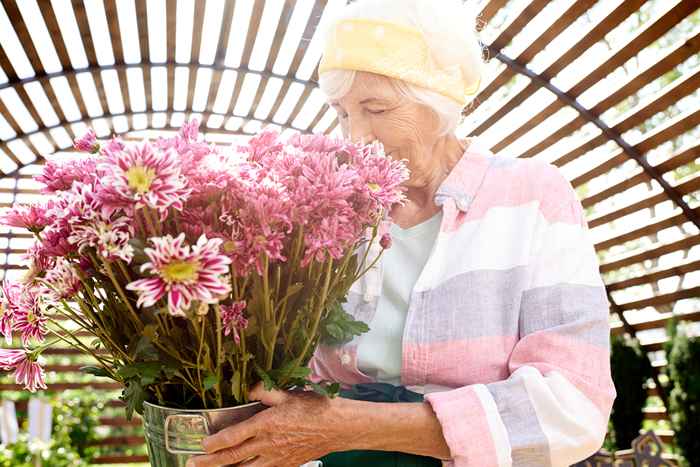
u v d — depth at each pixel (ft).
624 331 26.78
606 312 3.67
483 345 3.72
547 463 3.34
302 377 3.19
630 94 18.03
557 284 3.70
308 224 2.94
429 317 3.82
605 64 17.42
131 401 3.18
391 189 3.08
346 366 4.02
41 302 3.13
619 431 25.35
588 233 3.90
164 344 3.02
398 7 3.88
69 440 30.48
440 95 3.92
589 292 3.68
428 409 3.38
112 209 2.72
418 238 4.15
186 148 2.84
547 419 3.37
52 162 3.13
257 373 3.15
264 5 21.08
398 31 3.84
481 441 3.28
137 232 2.84
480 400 3.36
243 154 3.05
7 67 23.03
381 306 4.07
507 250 3.86
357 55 3.83
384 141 4.00
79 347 3.27
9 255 29.99
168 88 27.61
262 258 2.85
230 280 2.99
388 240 3.31
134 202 2.70
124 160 2.60
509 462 3.28
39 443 20.98
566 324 3.57
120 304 3.10
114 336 3.14
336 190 2.86
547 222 3.85
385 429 3.31
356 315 4.09
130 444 34.37
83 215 2.77
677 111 28.37
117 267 3.00
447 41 3.92
